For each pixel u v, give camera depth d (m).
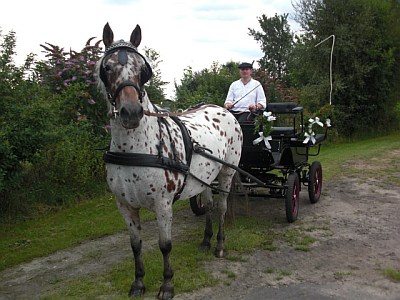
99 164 8.88
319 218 7.13
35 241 6.32
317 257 5.50
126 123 3.63
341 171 11.09
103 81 3.91
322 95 17.94
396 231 6.43
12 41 7.28
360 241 6.04
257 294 4.52
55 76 9.29
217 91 15.40
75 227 6.89
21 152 6.56
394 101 19.78
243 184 6.60
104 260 5.64
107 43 4.13
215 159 5.01
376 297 4.40
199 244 5.98
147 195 4.15
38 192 7.78
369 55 18.02
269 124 6.34
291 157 7.01
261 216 7.27
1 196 7.10
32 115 6.68
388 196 8.54
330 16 17.89
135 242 4.50
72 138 8.39
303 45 18.55
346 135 18.81
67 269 5.38
